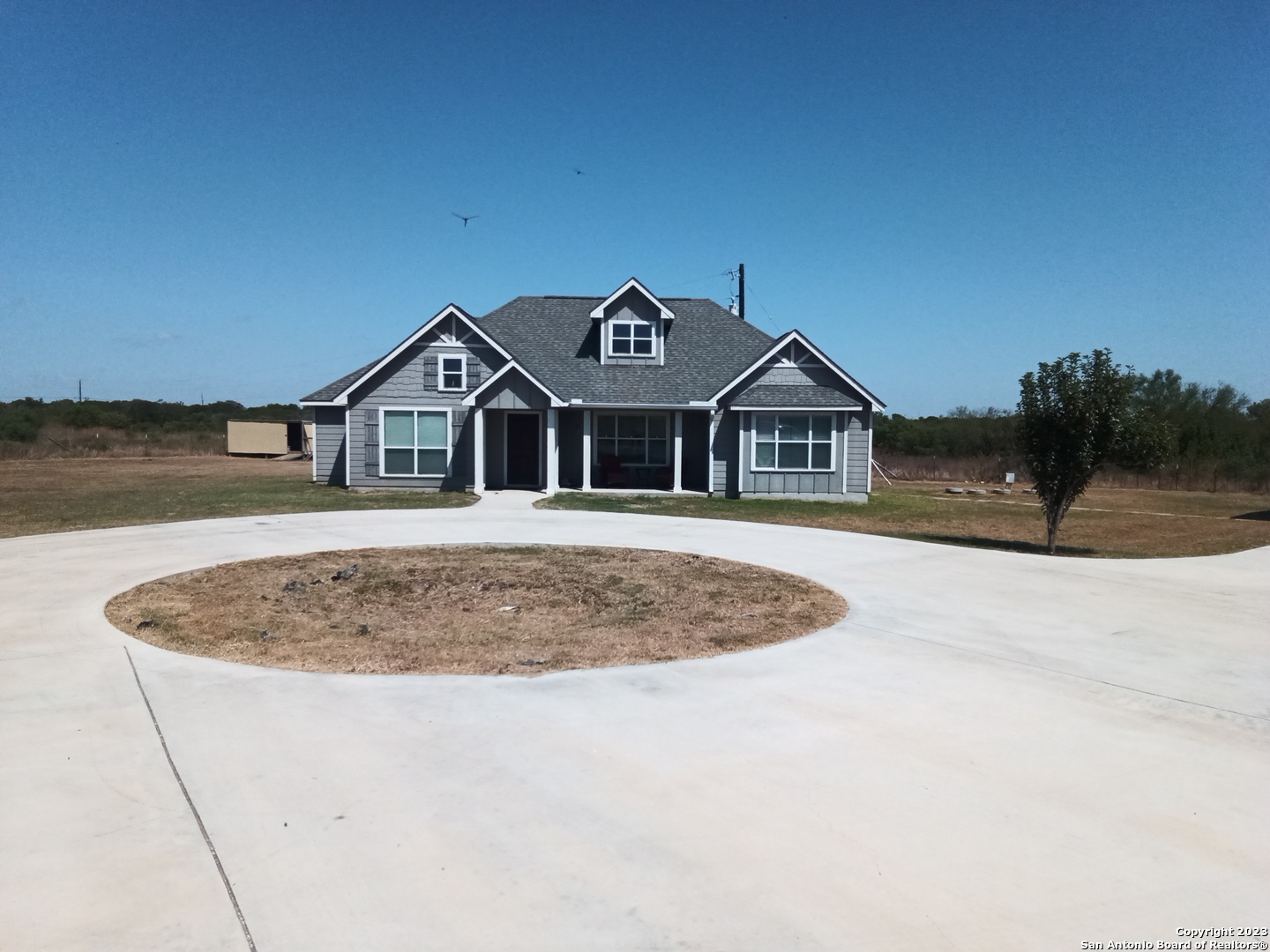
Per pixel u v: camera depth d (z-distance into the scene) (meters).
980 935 3.38
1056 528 15.12
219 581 10.47
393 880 3.71
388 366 23.64
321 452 25.92
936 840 4.16
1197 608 9.76
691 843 4.09
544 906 3.53
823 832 4.22
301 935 3.30
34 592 9.56
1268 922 3.51
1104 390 14.51
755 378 24.33
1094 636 8.36
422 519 17.09
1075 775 4.99
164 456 44.62
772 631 8.39
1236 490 33.50
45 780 4.67
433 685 6.48
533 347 26.16
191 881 3.68
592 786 4.71
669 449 25.69
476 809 4.41
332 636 8.03
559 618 8.87
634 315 25.48
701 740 5.46
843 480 23.77
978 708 6.17
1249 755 5.36
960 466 38.78
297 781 4.71
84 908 3.45
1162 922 3.50
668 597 9.91
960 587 10.80
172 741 5.26
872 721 5.86
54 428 48.38
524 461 25.38
